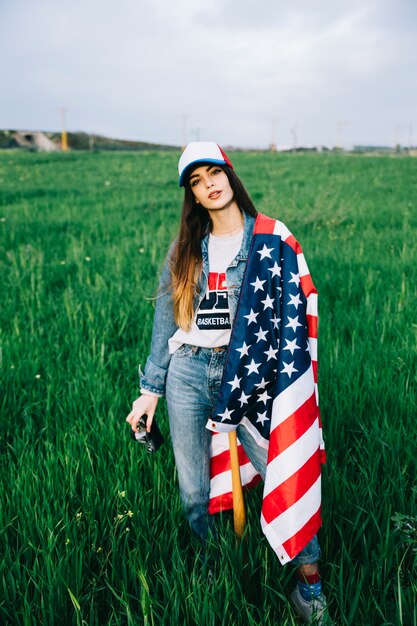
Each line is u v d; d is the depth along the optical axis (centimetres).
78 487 272
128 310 509
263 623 199
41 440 317
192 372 212
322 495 252
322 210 957
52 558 226
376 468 265
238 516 222
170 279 213
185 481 228
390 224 908
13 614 208
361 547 231
